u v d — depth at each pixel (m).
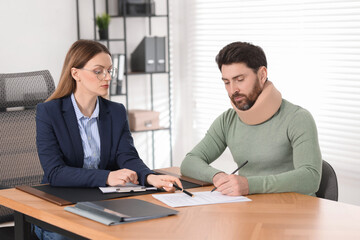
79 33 4.70
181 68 5.36
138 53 4.99
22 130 3.03
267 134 2.54
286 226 1.82
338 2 3.99
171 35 5.27
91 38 4.83
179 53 5.34
